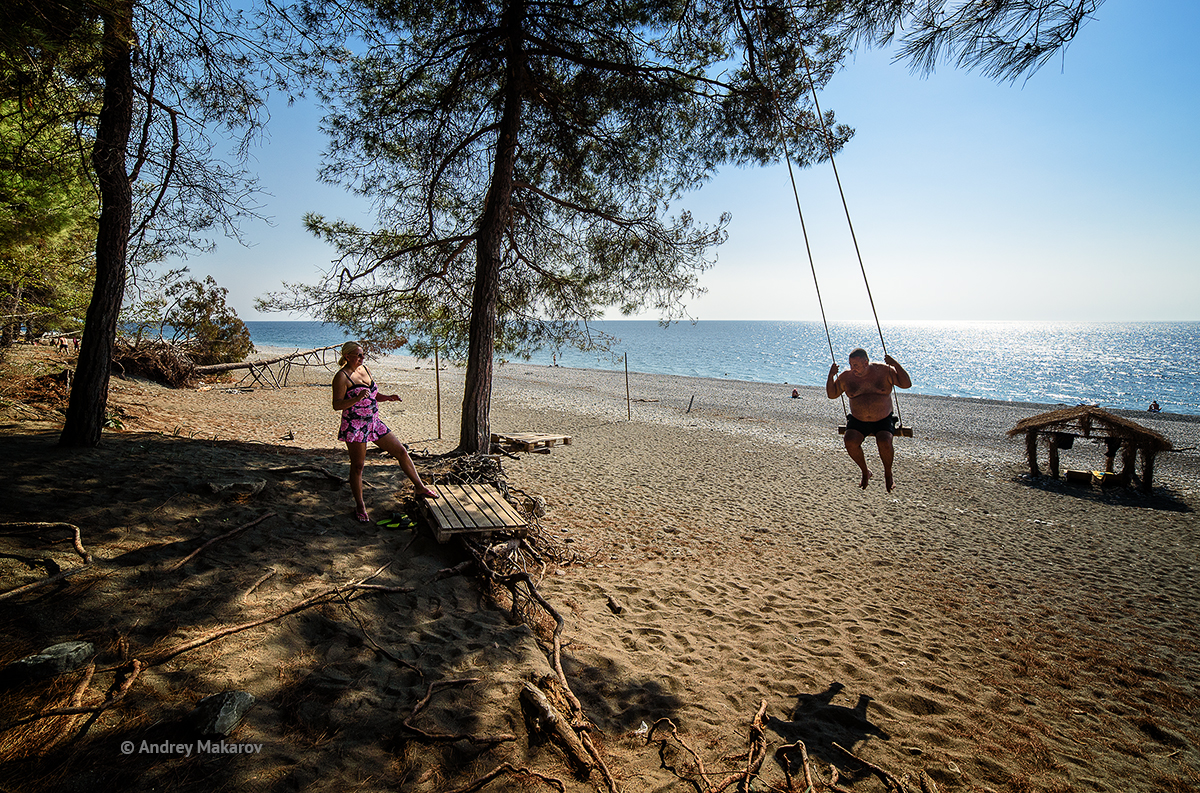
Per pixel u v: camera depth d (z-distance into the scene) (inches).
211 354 877.8
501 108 337.4
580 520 352.2
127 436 279.1
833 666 200.8
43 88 183.8
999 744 161.0
